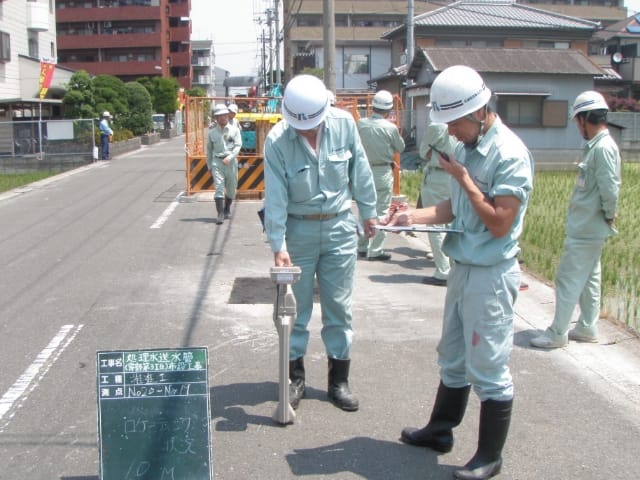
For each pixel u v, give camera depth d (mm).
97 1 69438
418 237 11055
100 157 27703
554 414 4609
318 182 4395
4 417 4574
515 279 3623
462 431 4375
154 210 13719
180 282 8055
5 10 31203
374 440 4250
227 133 12000
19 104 31859
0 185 18938
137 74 70375
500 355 3607
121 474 3531
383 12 61969
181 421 3578
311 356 5676
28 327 6434
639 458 4047
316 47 53594
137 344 5957
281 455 4059
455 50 25578
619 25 49750
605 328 6285
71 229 11617
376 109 8672
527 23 38250
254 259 9320
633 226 11414
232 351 5793
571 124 24875
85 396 4906
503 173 3479
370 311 6918
